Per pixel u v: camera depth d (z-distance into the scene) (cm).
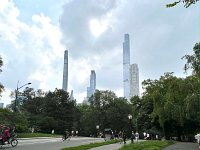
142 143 4316
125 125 12838
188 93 3947
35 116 11494
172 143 4803
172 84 4831
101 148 3262
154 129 8431
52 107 12275
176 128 6912
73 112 12812
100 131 12850
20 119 6819
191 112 3791
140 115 8400
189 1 1066
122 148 3288
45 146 3284
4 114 6066
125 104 13388
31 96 13800
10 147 3052
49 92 12838
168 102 4800
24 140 4675
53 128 11250
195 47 3541
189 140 7506
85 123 13138
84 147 3198
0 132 3084
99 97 13700
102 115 13200
